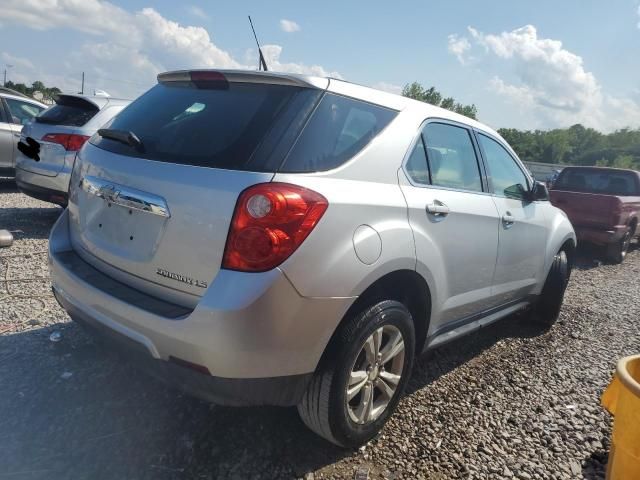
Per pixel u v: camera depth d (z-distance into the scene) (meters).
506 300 4.17
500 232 3.71
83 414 2.81
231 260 2.17
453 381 3.73
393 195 2.72
